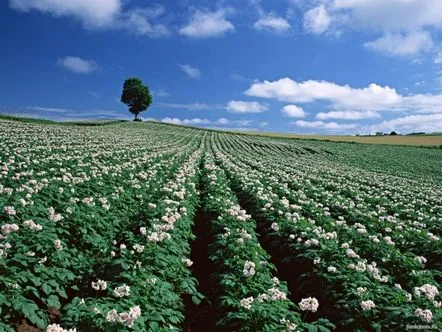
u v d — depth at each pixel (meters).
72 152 23.53
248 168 29.03
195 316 7.41
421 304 6.12
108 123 80.75
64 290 6.48
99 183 13.95
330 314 6.90
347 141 89.88
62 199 11.09
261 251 8.85
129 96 109.62
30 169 15.67
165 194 14.42
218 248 9.42
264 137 88.69
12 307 5.41
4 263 5.86
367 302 5.92
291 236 9.73
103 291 7.04
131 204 12.70
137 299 5.46
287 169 31.22
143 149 32.97
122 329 4.61
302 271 8.85
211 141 64.44
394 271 8.72
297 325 5.38
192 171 22.16
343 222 12.32
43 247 6.95
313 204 15.30
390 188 25.50
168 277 7.35
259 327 5.58
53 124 55.81
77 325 4.73
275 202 14.61
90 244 8.79
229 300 6.20
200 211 15.10
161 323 5.44
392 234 12.39
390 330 5.79
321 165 40.41
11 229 6.78
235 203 15.32
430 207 19.45
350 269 7.52
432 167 49.50
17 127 37.22
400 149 75.94
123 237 10.01
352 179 29.50
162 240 8.24
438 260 10.22
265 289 6.64
